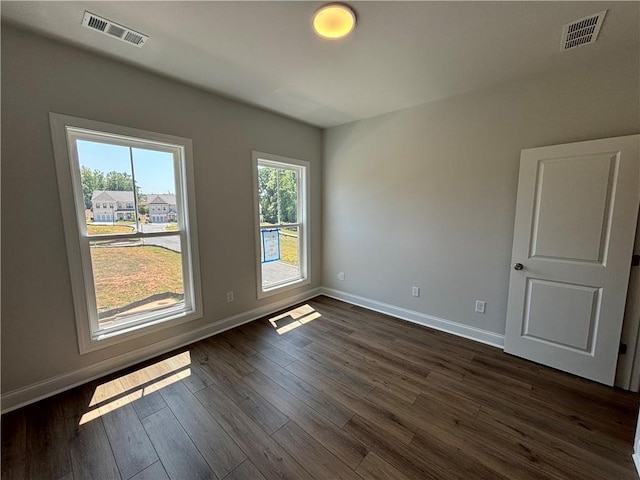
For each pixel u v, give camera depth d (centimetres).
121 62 207
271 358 241
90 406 182
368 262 355
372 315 337
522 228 231
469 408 181
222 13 154
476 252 268
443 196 283
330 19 158
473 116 258
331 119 343
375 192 339
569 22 160
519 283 237
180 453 148
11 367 178
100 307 216
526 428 164
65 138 188
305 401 188
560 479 133
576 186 205
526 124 231
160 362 234
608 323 200
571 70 209
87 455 147
